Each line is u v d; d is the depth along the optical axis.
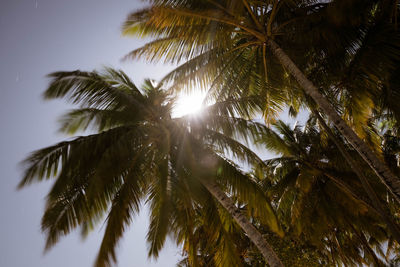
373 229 11.75
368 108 5.99
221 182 6.77
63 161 5.88
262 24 6.38
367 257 13.53
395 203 10.65
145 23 5.95
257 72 7.69
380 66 5.38
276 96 7.73
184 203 5.79
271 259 5.61
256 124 6.53
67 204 5.99
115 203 5.42
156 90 7.16
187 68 6.75
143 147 6.43
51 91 5.77
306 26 6.56
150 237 5.95
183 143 6.32
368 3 5.70
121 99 6.28
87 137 6.34
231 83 7.88
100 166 5.11
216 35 6.12
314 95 5.60
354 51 6.34
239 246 10.42
